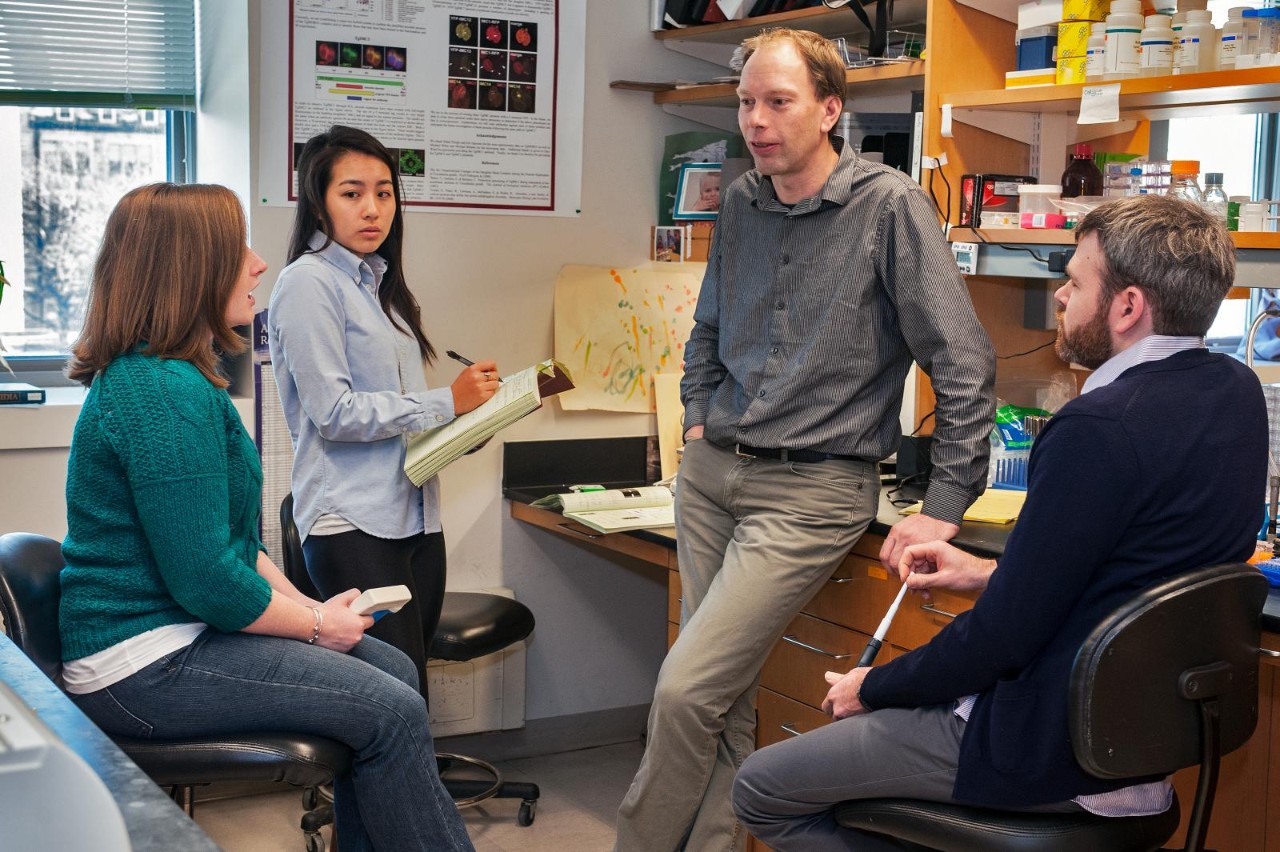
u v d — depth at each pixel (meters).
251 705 1.79
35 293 3.25
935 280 2.18
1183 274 1.56
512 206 3.33
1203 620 1.51
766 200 2.34
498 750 3.47
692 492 2.46
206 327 1.84
